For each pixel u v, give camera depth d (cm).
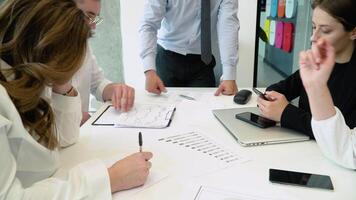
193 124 107
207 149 88
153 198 67
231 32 160
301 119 95
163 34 180
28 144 66
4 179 58
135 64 271
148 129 103
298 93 123
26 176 70
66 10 64
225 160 82
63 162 82
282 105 101
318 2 93
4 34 63
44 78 62
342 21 89
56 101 89
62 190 62
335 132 77
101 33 264
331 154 79
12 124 62
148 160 78
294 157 84
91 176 66
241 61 236
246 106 124
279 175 74
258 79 145
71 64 64
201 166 79
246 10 232
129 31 264
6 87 62
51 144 73
